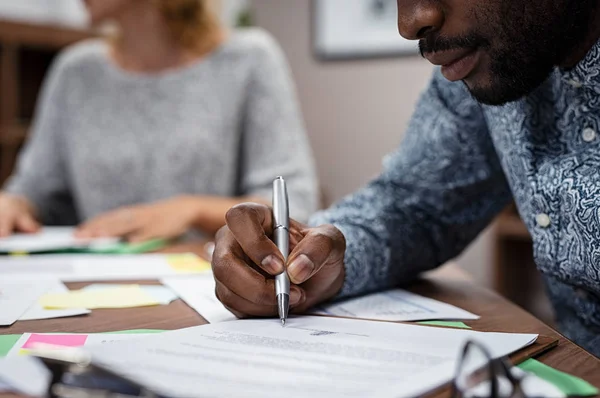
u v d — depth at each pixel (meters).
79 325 0.57
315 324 0.55
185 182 1.51
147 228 1.15
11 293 0.68
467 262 2.36
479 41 0.55
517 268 2.26
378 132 2.51
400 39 2.41
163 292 0.71
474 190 0.84
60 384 0.37
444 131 0.81
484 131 0.80
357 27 2.52
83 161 1.55
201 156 1.50
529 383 0.39
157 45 1.55
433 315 0.62
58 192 1.66
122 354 0.43
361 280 0.71
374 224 0.77
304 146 1.54
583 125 0.66
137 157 1.52
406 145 0.86
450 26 0.54
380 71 2.48
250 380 0.39
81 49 1.66
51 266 0.86
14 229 1.22
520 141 0.70
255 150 1.51
